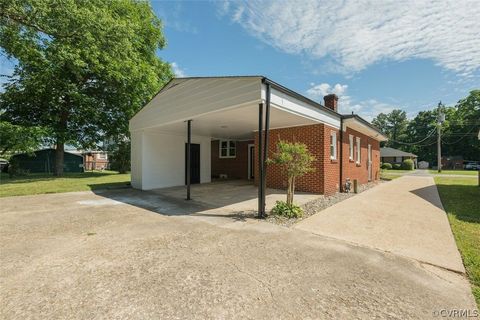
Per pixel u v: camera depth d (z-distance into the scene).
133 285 2.50
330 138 8.79
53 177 15.91
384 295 2.31
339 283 2.53
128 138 20.53
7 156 15.65
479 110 40.50
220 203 7.04
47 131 14.71
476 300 2.21
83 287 2.46
